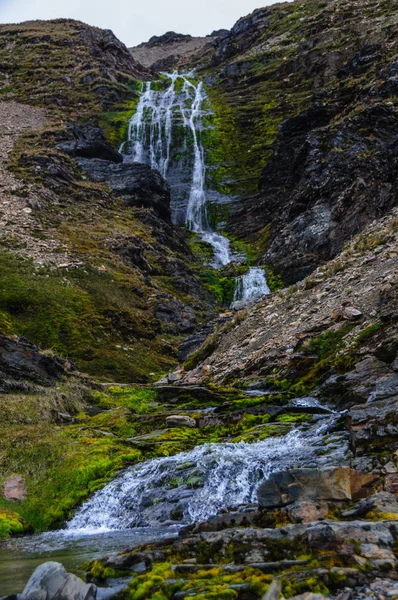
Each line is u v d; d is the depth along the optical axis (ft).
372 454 27.30
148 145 208.33
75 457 37.17
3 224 112.47
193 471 31.65
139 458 36.42
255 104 226.17
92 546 25.21
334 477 22.48
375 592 14.97
